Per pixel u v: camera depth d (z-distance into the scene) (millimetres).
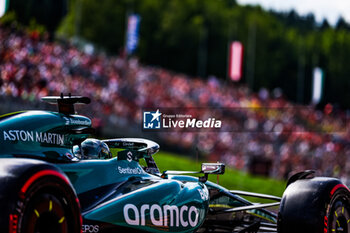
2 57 86250
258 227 19594
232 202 19859
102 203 13547
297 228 14953
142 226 14023
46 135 13242
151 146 15852
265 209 21891
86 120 14453
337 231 15555
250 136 118875
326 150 131125
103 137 88750
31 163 10719
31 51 97625
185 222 15414
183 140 98250
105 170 14336
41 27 178625
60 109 14125
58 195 11172
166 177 17859
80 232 11547
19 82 79438
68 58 108688
